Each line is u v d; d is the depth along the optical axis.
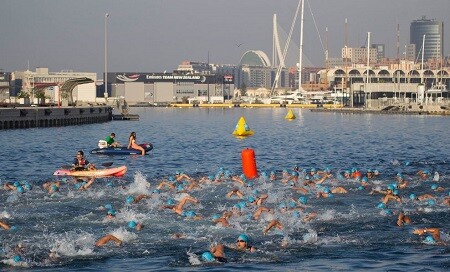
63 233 34.59
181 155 79.81
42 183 51.53
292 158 77.19
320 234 34.44
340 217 38.31
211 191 46.81
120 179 54.38
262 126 161.50
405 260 29.73
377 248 31.81
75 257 30.34
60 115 148.12
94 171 56.19
